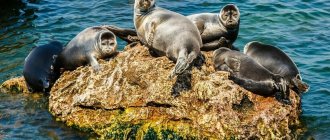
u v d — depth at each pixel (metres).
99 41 12.09
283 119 11.05
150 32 11.70
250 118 10.80
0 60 15.01
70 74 12.24
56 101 11.88
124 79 11.36
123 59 11.77
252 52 12.42
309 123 11.74
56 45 13.91
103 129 11.12
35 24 17.73
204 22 12.73
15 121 11.73
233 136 10.53
